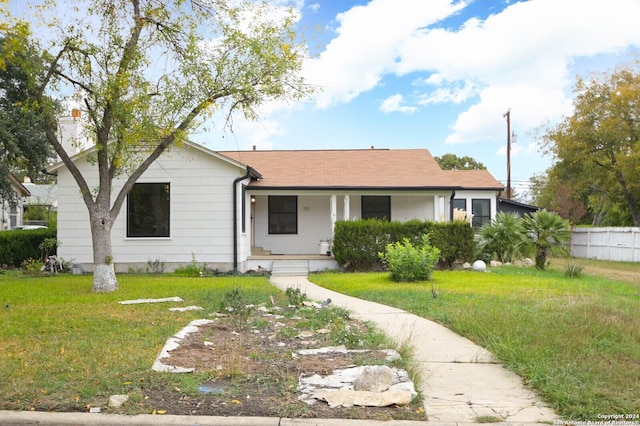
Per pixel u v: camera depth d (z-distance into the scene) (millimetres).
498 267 17500
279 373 5121
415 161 21922
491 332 6805
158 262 17156
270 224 20688
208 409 4242
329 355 5867
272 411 4199
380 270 17562
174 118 11984
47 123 11625
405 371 5199
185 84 11969
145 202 17406
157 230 17375
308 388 4711
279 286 13344
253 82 12094
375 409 4273
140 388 4699
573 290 11812
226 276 16047
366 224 17297
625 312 8305
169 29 12047
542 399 4566
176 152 17297
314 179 19469
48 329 7156
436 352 6238
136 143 12562
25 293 11320
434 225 17297
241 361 5543
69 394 4539
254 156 22938
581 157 29562
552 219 17516
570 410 4246
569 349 5898
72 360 5539
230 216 17281
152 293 11195
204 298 10258
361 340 6516
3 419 4039
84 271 17172
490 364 5727
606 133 28266
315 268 18172
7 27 10547
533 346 6035
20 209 31344
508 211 27672
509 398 4609
